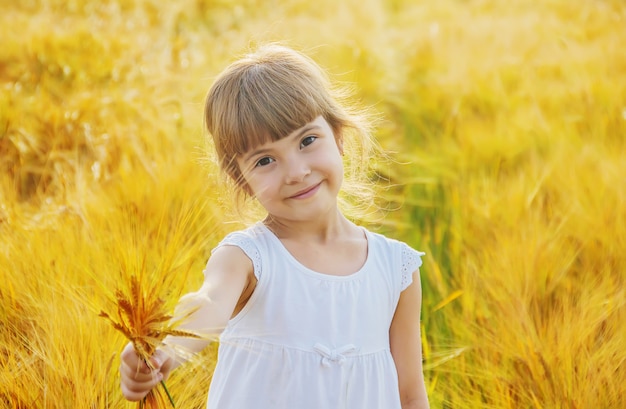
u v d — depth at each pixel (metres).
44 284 2.62
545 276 3.20
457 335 3.05
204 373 2.48
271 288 1.84
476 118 5.65
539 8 10.31
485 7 10.88
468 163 4.90
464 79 6.59
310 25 8.05
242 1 9.54
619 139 5.17
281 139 1.83
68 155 4.27
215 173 2.18
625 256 3.43
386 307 1.97
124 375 1.45
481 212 3.85
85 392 2.20
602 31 8.38
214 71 6.00
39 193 3.91
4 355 2.44
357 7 9.95
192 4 9.12
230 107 1.85
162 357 1.46
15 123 4.50
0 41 6.41
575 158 4.44
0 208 3.33
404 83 7.35
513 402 2.59
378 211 4.23
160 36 7.77
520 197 3.90
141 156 3.90
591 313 2.87
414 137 5.83
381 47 8.16
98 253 2.82
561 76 6.77
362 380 1.88
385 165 4.91
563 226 3.67
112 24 7.74
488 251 3.46
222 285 1.76
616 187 3.94
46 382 2.21
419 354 2.05
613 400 2.56
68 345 2.28
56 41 6.33
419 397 2.03
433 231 4.08
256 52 1.96
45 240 3.00
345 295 1.89
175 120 4.79
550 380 2.59
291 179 1.82
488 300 3.10
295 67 1.90
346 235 1.98
